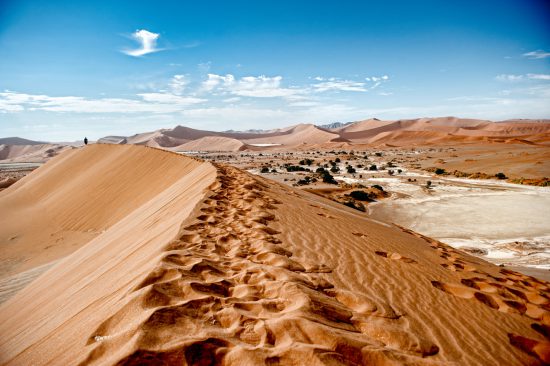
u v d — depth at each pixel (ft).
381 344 7.64
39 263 34.45
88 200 52.34
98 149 76.28
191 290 8.30
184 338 6.25
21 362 8.17
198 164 49.14
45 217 50.65
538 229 55.98
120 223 30.53
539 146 220.64
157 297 7.73
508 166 126.21
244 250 13.08
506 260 41.81
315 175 130.82
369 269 13.17
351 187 97.55
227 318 7.35
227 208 20.15
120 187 53.31
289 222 19.13
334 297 10.10
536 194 82.38
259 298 8.82
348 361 6.36
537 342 9.28
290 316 7.52
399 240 21.09
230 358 5.98
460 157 184.96
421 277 13.23
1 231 46.80
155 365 5.53
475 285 13.61
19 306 17.85
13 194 69.15
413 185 106.22
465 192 91.35
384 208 75.72
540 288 17.04
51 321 11.07
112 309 7.86
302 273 11.37
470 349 8.36
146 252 13.79
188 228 14.96
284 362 6.04
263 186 31.07
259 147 485.56
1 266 34.12
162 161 57.11
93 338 6.95
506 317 10.71
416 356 7.43
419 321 9.29
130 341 6.04
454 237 53.98
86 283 14.26
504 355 8.44
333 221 21.91
